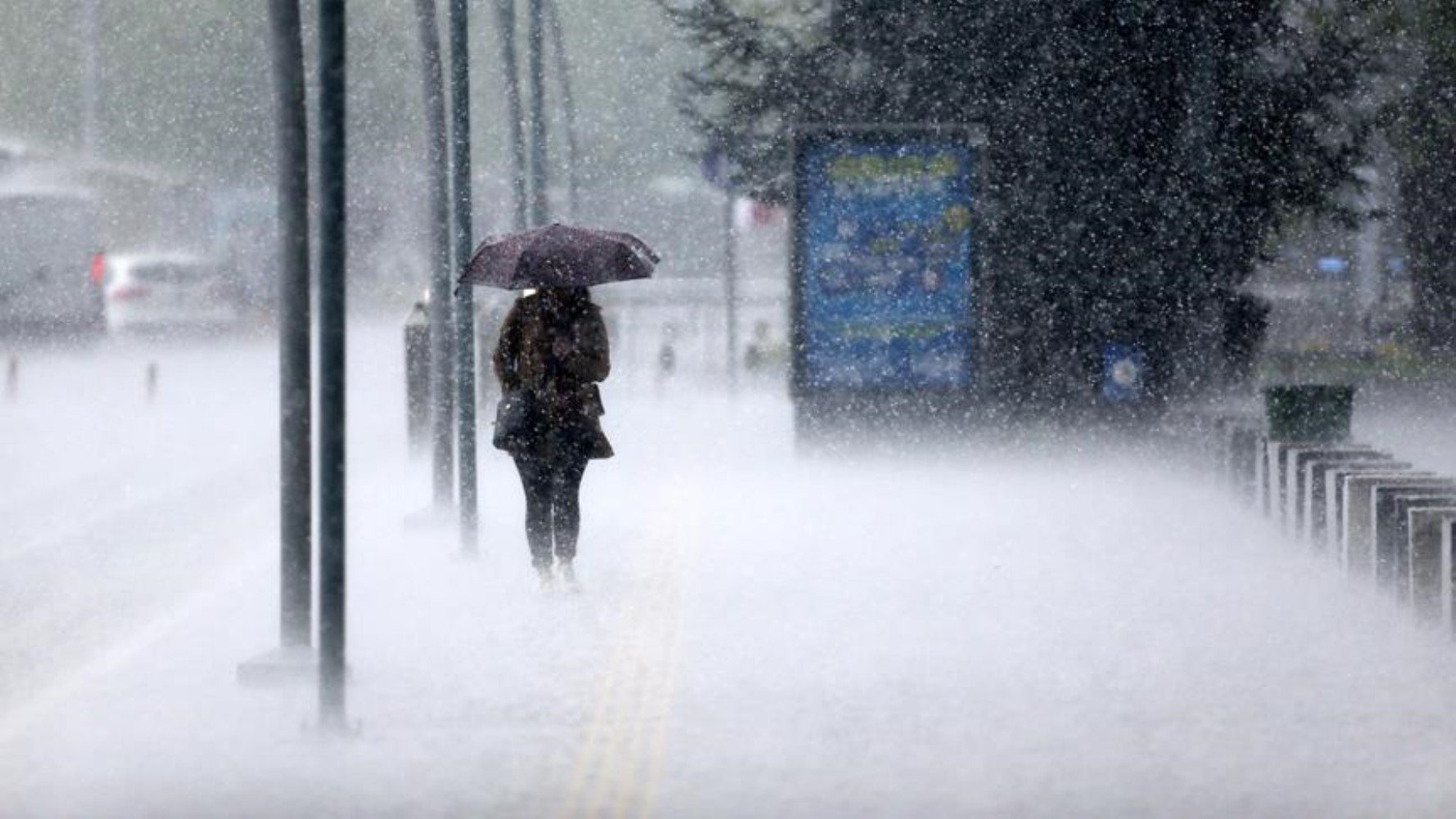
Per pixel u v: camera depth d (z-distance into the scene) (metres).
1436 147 88.44
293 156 31.33
